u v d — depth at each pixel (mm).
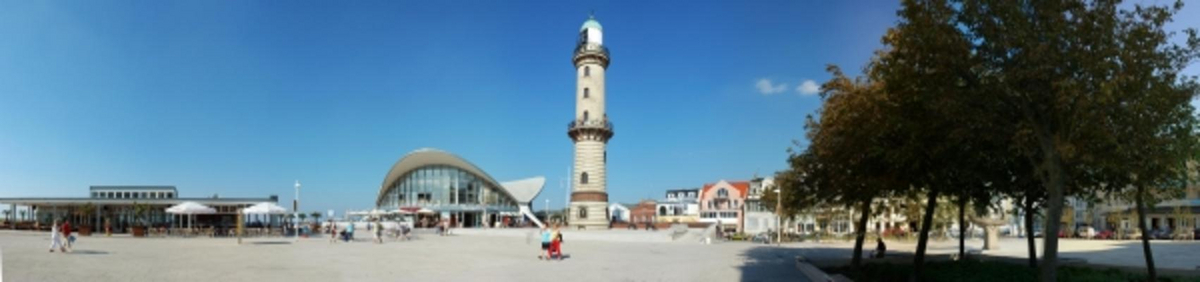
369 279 20000
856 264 23641
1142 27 12000
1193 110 14680
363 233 64938
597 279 20469
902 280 22219
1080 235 70625
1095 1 12391
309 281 19219
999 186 19922
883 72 15523
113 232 55125
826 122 21453
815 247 43688
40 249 30094
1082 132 13008
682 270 23766
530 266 25172
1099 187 18844
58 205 60750
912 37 13508
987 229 43406
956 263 26250
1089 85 12266
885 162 19016
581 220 78562
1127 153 13445
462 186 101500
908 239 57500
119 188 80312
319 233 62438
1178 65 12844
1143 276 22500
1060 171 12641
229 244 39094
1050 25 12336
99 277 18906
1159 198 19688
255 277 20016
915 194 21891
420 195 100750
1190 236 62594
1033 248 23953
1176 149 14547
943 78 13609
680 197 159125
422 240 49906
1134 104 12633
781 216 43312
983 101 13547
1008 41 12516
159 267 22562
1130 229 74188
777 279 20797
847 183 21734
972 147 16234
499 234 64000
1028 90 12664
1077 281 21406
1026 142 13766
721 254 34000
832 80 21438
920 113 15664
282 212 48375
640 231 65812
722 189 105250
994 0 12523
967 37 13391
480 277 20844
